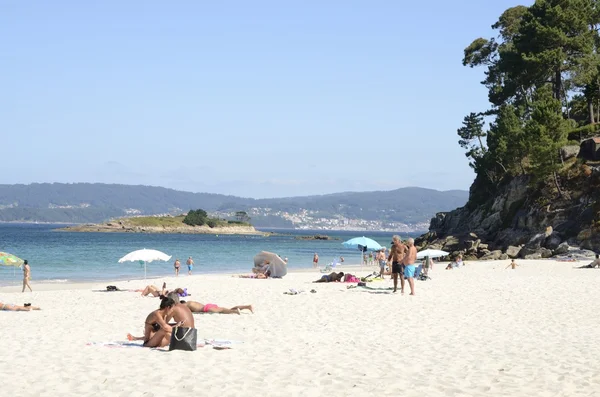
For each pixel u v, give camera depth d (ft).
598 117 281.33
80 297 86.89
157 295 86.22
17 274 161.17
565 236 214.07
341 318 59.47
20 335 48.60
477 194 327.06
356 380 33.37
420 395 30.37
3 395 29.48
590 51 257.96
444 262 228.84
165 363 37.19
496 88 313.94
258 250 333.83
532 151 232.53
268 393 30.42
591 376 34.65
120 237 575.79
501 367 37.01
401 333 50.65
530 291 88.33
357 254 306.35
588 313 63.82
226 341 45.39
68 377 33.17
